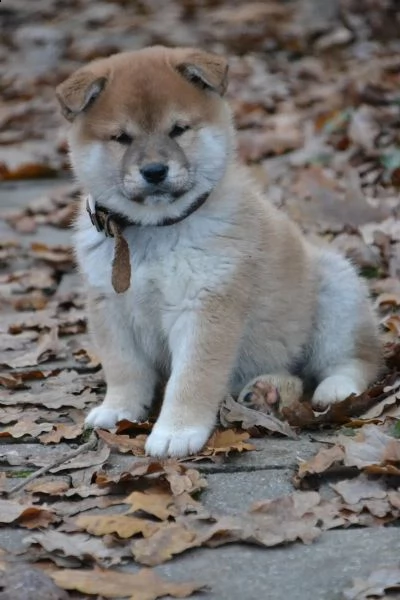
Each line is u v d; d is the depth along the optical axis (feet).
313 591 22.67
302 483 27.61
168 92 30.99
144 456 29.91
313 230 47.88
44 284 47.93
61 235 54.75
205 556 24.44
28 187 63.05
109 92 31.42
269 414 32.01
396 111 60.59
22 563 24.12
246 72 79.77
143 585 23.04
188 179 30.73
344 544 24.61
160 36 93.91
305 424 31.58
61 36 98.22
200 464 29.09
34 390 35.88
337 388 33.45
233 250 31.27
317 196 50.01
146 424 31.78
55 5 110.22
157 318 32.12
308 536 24.86
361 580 22.70
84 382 36.35
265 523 25.38
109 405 32.48
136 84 31.14
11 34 101.50
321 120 61.67
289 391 33.37
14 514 26.22
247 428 31.04
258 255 32.37
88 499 27.30
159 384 34.60
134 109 30.83
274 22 92.27
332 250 37.01
